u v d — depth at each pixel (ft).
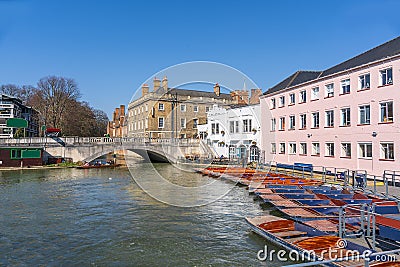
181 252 31.55
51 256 30.96
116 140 134.92
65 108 202.69
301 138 101.86
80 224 41.57
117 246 33.42
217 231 38.09
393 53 69.87
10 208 51.13
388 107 70.44
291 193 54.13
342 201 43.93
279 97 114.62
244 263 28.53
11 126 148.56
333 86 88.07
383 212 34.17
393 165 68.39
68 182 82.64
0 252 32.01
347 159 82.33
